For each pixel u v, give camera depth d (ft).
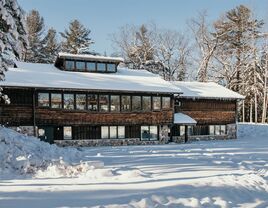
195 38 199.52
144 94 119.55
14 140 58.23
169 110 123.65
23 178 41.91
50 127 107.76
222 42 196.95
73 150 66.08
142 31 213.66
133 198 31.60
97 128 114.21
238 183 40.65
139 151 84.64
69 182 39.27
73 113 109.50
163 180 41.19
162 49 211.82
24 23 57.72
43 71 117.60
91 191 34.27
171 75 211.41
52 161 50.47
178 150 88.69
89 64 126.41
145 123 119.75
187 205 31.40
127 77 127.65
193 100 138.72
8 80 101.24
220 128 144.25
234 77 200.34
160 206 29.96
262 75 192.24
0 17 55.06
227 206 32.30
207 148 96.94
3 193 32.48
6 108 101.04
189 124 127.54
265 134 157.17
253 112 214.69
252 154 80.33
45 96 106.01
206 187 38.17
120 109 116.26
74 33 228.63
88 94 111.65
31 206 27.99
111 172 44.42
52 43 224.94
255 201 35.27
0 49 54.75
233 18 197.36
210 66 200.75
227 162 62.23
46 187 35.78
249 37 194.59
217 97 139.74
